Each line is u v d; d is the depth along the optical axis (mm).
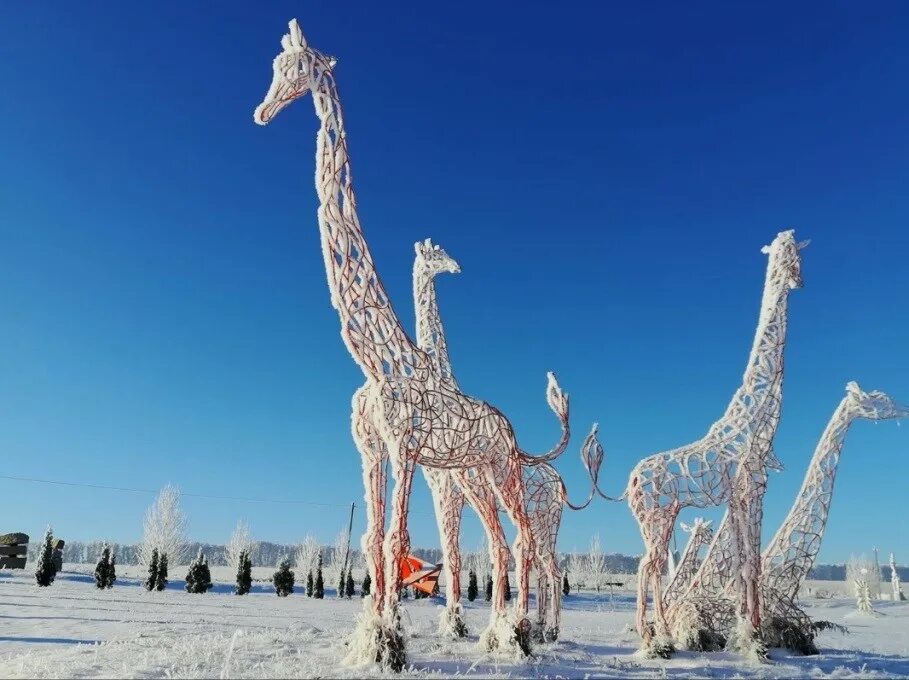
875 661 8281
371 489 6523
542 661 6801
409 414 6332
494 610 7387
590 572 38875
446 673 5844
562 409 9414
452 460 6910
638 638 10062
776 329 9070
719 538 9602
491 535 7719
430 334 9250
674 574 10375
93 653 6207
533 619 8742
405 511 6137
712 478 8484
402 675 5402
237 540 37594
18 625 9266
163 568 20125
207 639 7445
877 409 9531
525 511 7523
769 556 9438
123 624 9625
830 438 9758
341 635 7996
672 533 8328
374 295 6500
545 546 9070
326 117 6508
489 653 6949
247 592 20750
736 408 8812
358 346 6312
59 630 8781
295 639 7387
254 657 6027
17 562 24156
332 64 6641
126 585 21781
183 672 5137
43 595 14805
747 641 7910
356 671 5414
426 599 20344
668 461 8406
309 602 18047
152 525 31719
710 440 8703
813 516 9531
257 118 6344
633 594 32656
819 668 7312
